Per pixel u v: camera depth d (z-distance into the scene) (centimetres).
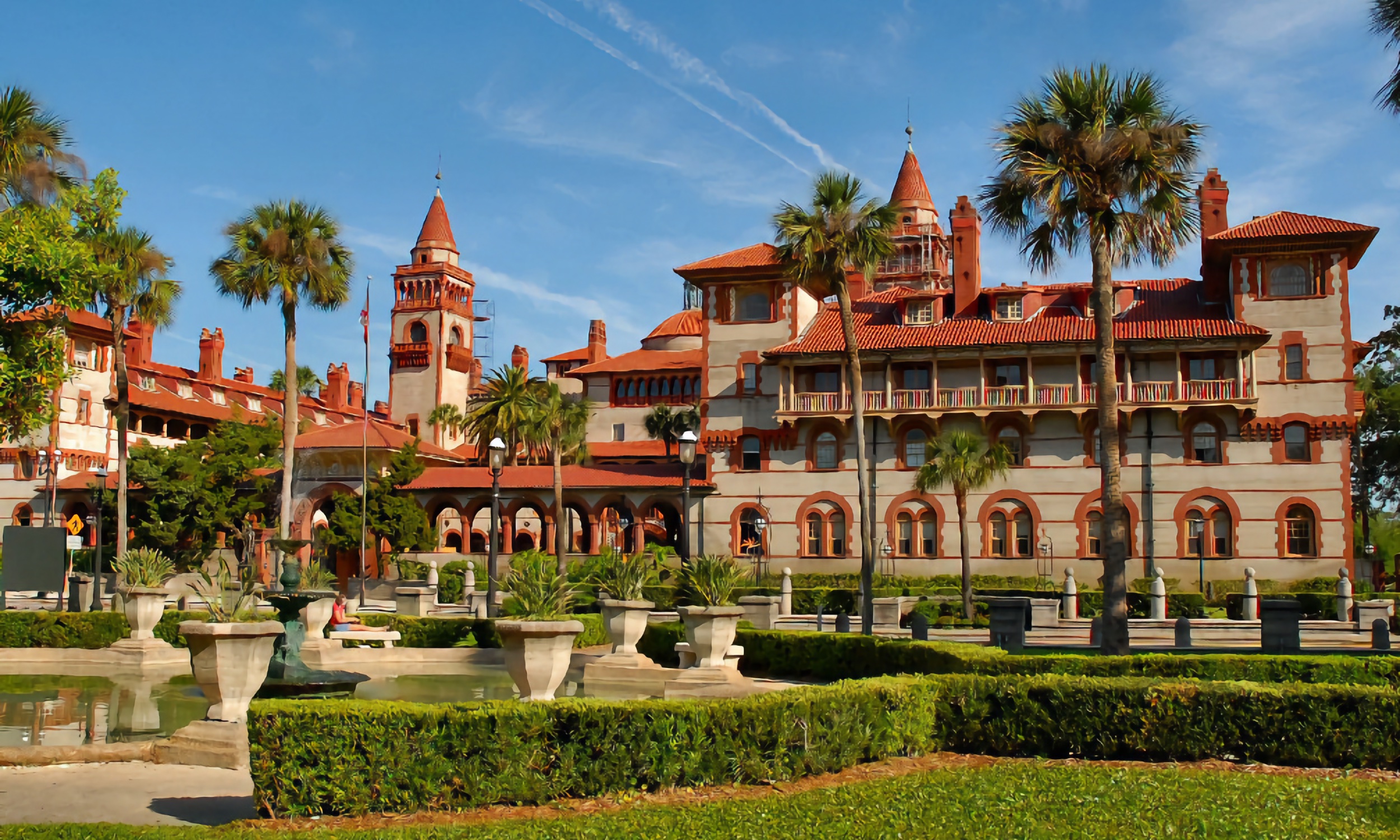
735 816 1217
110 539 6781
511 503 6756
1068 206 2941
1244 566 5606
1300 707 1493
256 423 8012
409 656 3183
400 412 10519
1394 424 7544
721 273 6481
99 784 1473
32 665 3075
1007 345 5834
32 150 3042
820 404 6197
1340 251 5591
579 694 2572
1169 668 2038
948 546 6019
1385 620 3003
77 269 2766
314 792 1259
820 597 5119
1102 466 2806
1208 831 1145
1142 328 5744
